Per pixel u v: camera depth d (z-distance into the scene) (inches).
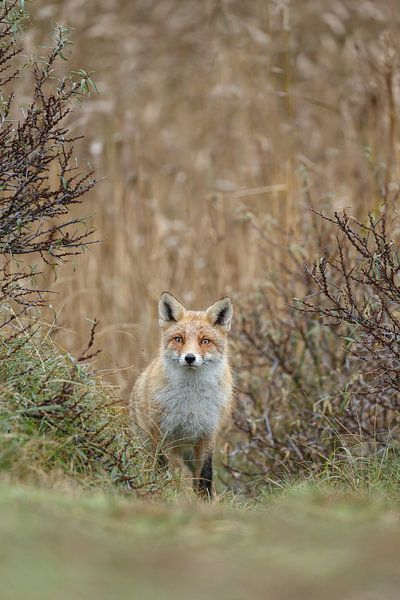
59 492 457.7
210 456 710.5
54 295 973.8
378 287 624.7
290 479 725.3
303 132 1208.8
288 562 352.8
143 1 1304.1
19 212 571.5
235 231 1022.4
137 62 1207.6
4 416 519.5
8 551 335.0
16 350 568.4
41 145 578.2
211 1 1197.7
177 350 690.8
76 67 1104.8
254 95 1105.4
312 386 812.6
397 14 1107.9
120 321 989.8
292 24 1285.7
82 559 342.6
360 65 1062.4
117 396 718.5
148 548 370.9
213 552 370.6
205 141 1192.2
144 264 1029.2
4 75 975.0
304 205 945.5
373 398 733.9
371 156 903.7
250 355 834.8
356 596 314.7
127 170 1058.7
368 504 482.9
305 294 828.6
